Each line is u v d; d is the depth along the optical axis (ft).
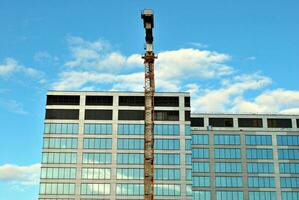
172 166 463.83
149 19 431.02
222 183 495.00
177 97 487.20
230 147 507.71
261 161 504.02
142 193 456.45
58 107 482.69
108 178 460.96
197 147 506.48
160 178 459.73
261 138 511.81
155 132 474.49
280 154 507.30
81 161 465.88
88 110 482.28
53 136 472.85
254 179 498.28
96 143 472.03
